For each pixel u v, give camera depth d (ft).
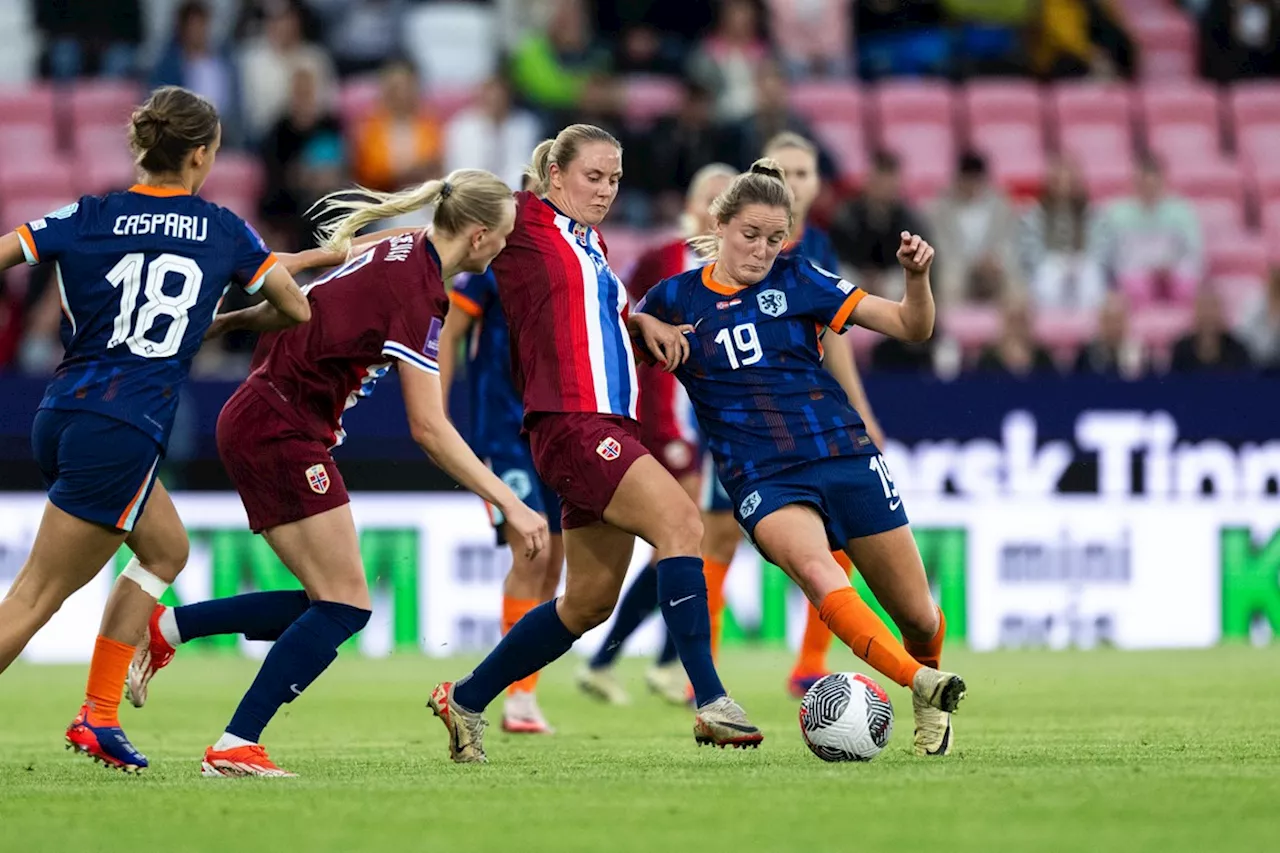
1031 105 199.21
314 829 47.44
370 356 62.39
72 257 59.82
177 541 66.13
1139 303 180.24
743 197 65.77
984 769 60.13
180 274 60.03
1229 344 152.46
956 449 131.34
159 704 101.30
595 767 63.52
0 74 196.65
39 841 45.88
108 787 58.18
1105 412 132.57
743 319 66.39
